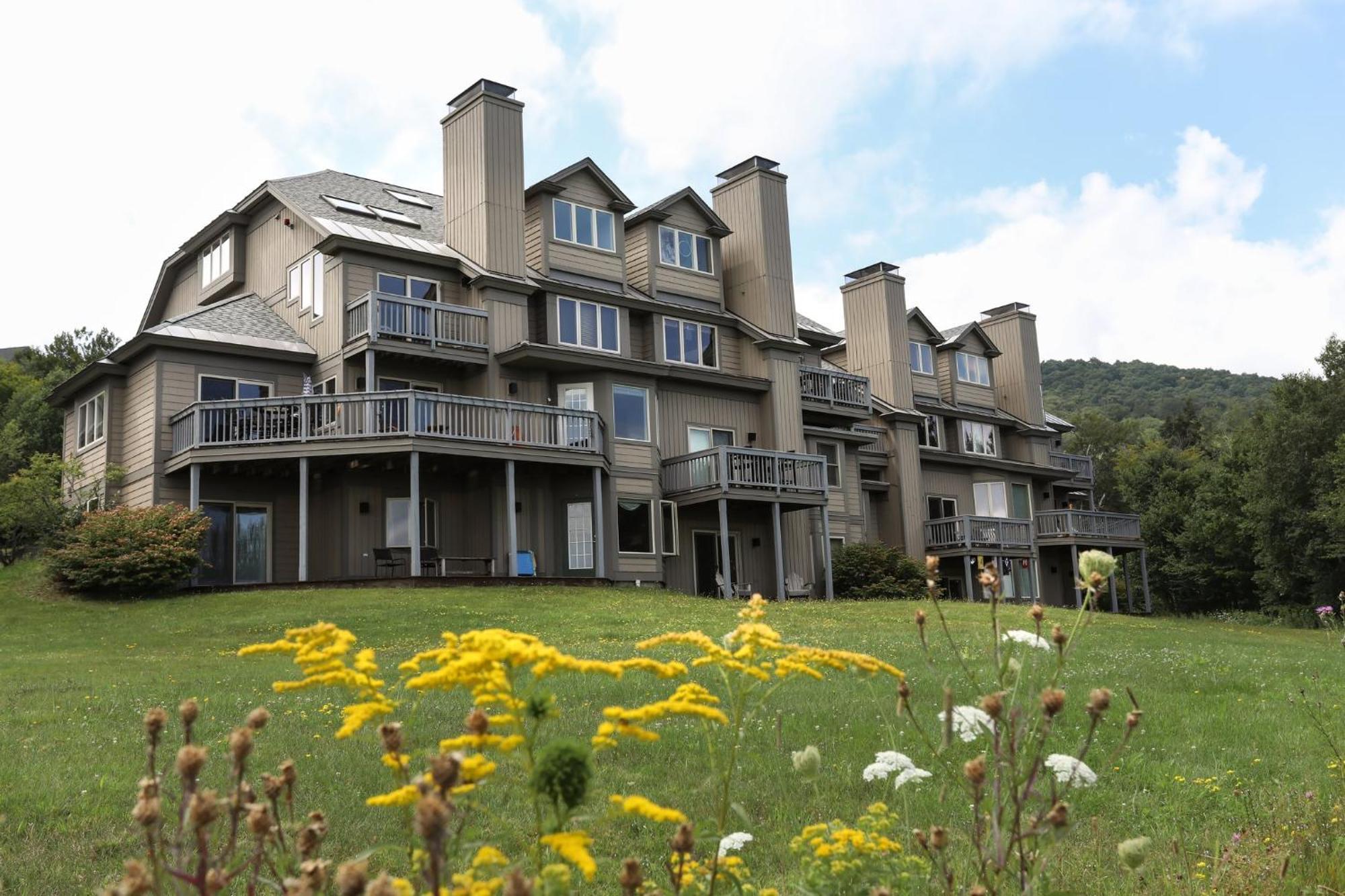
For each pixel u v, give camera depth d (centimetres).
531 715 263
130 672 1404
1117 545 4178
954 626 1894
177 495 2472
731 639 369
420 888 276
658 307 3014
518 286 2689
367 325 2445
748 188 3341
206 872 195
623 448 2828
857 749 875
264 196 2914
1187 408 8100
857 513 3566
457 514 2670
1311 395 4434
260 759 861
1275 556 4434
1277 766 843
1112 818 710
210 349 2530
